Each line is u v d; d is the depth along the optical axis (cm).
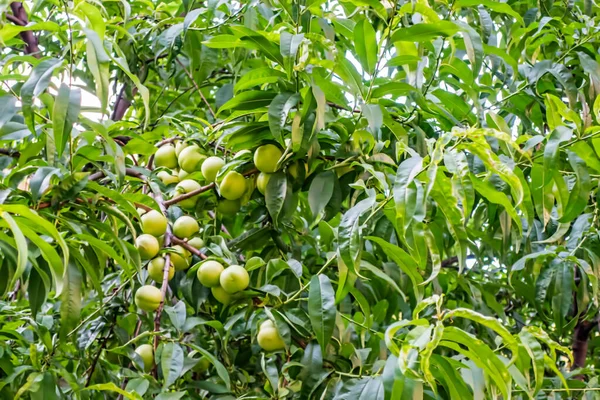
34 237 107
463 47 208
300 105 160
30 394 131
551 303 203
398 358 107
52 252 108
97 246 137
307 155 162
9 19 264
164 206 173
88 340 191
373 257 171
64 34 139
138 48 235
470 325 217
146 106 131
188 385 158
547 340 110
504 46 225
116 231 157
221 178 173
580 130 143
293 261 161
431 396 125
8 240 117
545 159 138
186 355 165
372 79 161
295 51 141
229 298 164
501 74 223
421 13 152
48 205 138
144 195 163
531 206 138
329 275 201
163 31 227
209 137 188
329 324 138
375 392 124
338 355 156
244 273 159
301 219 208
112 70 242
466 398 114
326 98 163
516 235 191
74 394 143
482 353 107
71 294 132
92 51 118
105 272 227
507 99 205
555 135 139
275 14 208
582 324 252
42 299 135
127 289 209
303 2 169
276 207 162
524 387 110
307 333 152
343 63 157
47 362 141
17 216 115
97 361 185
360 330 173
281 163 163
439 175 122
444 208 123
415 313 108
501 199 124
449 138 114
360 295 149
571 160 146
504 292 292
